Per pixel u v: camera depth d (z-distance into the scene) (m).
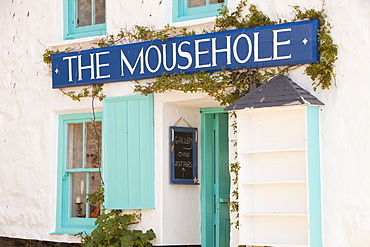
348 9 8.12
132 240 9.24
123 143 9.70
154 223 9.45
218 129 9.96
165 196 9.46
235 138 9.11
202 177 9.89
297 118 8.26
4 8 11.18
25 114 10.80
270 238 8.35
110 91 9.91
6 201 10.94
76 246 10.16
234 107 8.35
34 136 10.70
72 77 10.14
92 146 10.34
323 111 8.21
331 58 8.13
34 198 10.63
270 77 8.52
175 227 9.55
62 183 10.52
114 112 9.79
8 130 10.98
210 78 8.87
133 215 9.56
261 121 8.52
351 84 8.06
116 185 9.73
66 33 10.62
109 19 10.07
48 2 10.70
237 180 8.69
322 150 8.20
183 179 9.65
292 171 8.29
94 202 10.05
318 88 8.26
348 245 7.96
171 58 9.20
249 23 8.62
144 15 9.76
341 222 8.02
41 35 10.71
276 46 8.41
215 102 9.48
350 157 8.02
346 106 8.08
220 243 9.87
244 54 8.64
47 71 10.59
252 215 8.41
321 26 8.26
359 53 8.02
